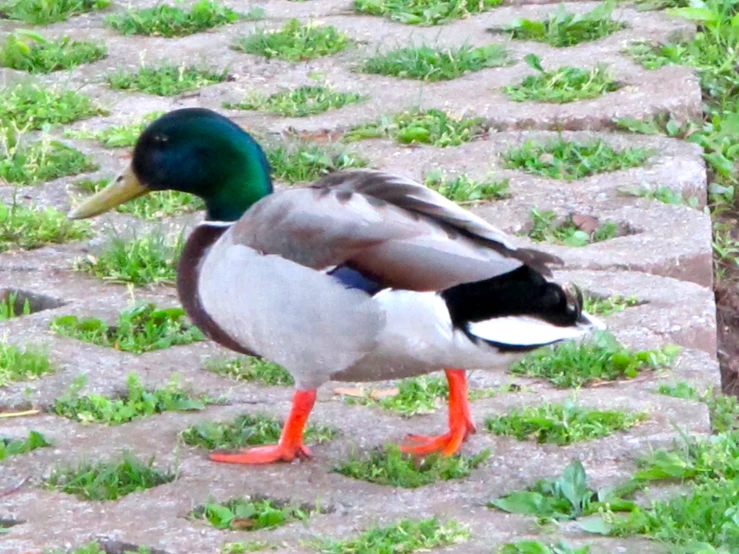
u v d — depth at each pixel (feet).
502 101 47.55
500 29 54.13
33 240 38.91
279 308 26.50
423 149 44.62
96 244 38.93
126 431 29.17
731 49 51.03
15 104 47.96
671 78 48.42
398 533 24.58
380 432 29.12
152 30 55.47
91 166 43.80
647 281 35.94
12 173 43.01
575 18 53.57
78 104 48.37
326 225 26.30
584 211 40.24
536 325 25.21
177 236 39.06
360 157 43.78
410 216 26.14
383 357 26.43
